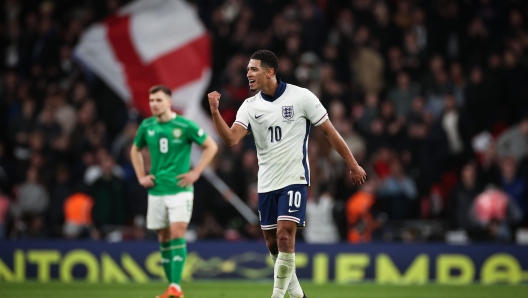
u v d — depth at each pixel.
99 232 42.06
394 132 48.06
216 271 39.03
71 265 38.72
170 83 43.16
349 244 39.22
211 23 58.34
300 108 21.47
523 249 39.03
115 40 43.66
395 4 59.69
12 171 47.31
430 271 39.16
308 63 50.94
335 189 43.97
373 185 42.62
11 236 42.78
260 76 21.28
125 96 43.50
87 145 47.59
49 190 45.62
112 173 42.91
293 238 21.19
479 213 42.31
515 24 56.97
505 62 53.28
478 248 39.16
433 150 47.72
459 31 58.16
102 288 33.88
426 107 51.94
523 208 44.47
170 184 27.52
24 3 59.50
